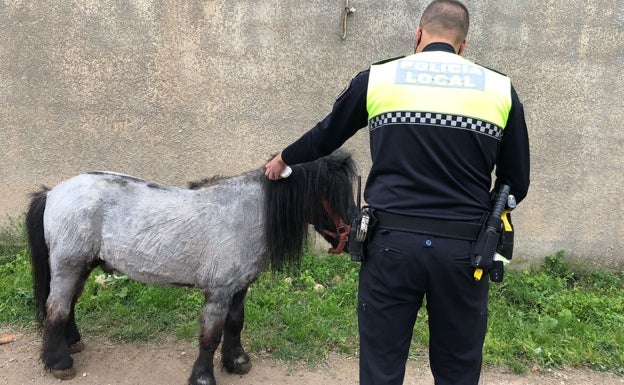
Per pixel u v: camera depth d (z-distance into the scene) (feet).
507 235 6.46
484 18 14.65
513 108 6.22
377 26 14.62
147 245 8.80
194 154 14.94
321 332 11.46
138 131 14.73
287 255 8.98
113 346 10.80
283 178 8.52
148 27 14.21
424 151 6.03
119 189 9.16
